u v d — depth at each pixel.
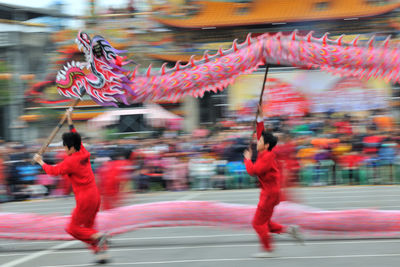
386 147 15.21
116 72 7.56
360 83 22.98
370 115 20.30
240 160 15.68
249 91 25.58
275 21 28.80
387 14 27.08
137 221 8.14
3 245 8.23
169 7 26.11
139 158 15.67
